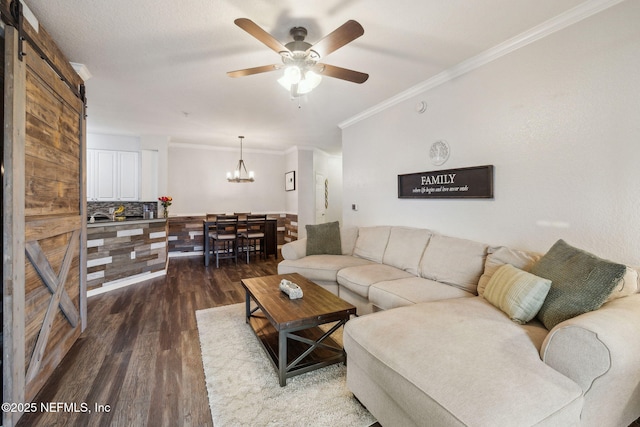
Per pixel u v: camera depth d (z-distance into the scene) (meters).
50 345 1.99
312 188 6.93
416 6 1.93
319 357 2.19
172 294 3.77
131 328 2.74
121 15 2.00
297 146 6.77
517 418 1.00
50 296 1.98
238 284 4.24
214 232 6.01
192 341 2.50
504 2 1.90
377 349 1.48
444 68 2.85
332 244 3.88
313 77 2.15
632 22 1.78
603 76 1.90
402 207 3.60
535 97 2.26
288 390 1.86
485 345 1.39
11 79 1.52
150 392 1.83
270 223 6.30
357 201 4.43
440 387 1.16
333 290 3.20
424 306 1.89
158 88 3.27
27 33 1.71
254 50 2.47
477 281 2.37
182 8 1.93
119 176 5.64
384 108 3.82
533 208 2.29
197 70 2.83
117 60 2.62
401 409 1.34
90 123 4.79
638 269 1.63
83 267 2.60
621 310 1.33
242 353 2.30
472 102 2.72
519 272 1.85
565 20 2.05
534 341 1.46
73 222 2.33
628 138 1.81
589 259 1.58
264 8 1.93
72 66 2.60
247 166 7.23
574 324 1.23
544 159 2.21
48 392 1.82
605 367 1.13
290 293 2.32
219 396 1.79
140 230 4.37
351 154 4.54
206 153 6.82
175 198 6.54
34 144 1.77
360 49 2.48
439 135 3.06
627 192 1.81
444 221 3.05
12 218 1.52
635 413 1.42
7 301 1.49
